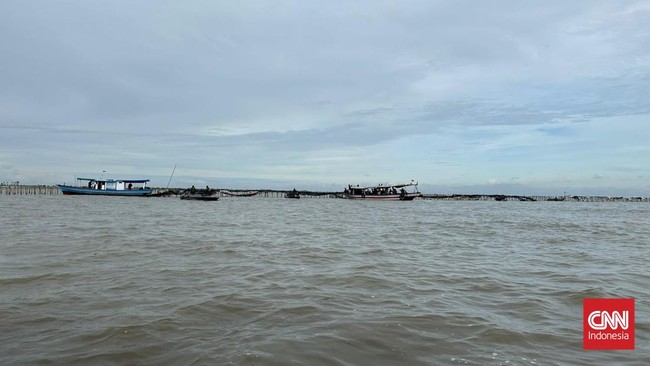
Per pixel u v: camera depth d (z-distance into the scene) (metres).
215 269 14.00
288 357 6.62
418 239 25.00
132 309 9.19
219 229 29.14
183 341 7.32
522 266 15.55
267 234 26.34
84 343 7.19
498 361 6.64
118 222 33.19
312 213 55.84
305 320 8.57
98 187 109.38
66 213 43.50
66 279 12.12
